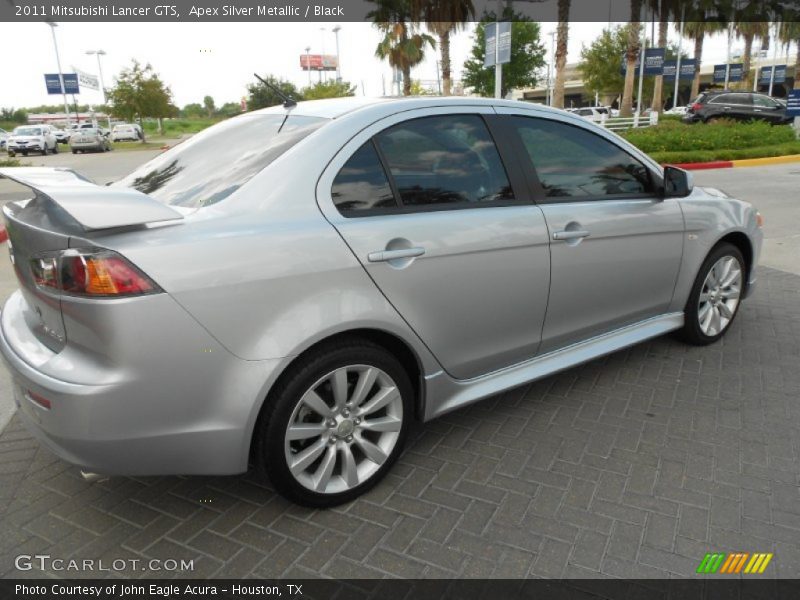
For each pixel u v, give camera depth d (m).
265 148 2.63
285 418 2.36
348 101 2.92
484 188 2.91
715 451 2.97
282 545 2.40
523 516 2.53
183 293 2.09
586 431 3.18
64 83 45.56
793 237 7.62
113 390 2.05
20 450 3.10
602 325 3.51
